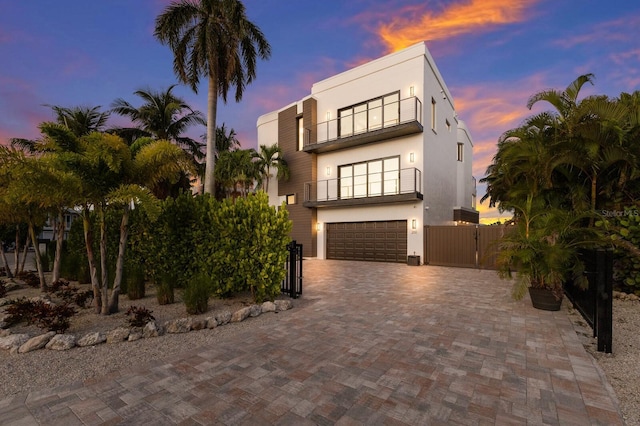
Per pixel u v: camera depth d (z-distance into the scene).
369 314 5.39
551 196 7.42
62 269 8.73
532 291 5.81
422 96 14.16
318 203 16.62
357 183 16.31
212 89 11.08
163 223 7.11
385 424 2.21
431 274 10.88
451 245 13.20
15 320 4.46
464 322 4.89
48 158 4.56
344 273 11.19
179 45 11.41
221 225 6.08
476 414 2.34
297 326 4.67
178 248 6.88
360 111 16.22
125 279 6.72
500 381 2.89
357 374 3.04
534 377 2.97
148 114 17.45
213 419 2.27
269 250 5.87
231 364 3.27
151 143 5.46
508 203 6.59
